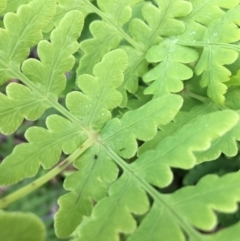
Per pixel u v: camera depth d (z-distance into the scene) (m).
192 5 0.19
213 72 0.18
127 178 0.15
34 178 0.31
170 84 0.18
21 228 0.12
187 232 0.13
